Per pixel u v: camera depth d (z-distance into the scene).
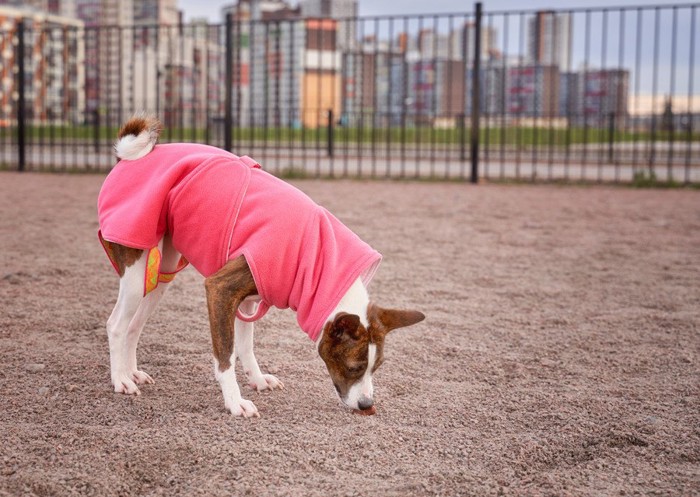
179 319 4.49
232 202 3.14
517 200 10.52
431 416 3.22
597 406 3.37
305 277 3.08
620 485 2.63
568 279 5.82
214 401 3.31
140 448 2.77
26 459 2.68
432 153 13.25
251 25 15.18
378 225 8.08
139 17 116.88
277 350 4.06
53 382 3.45
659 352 4.12
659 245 7.29
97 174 13.59
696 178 14.15
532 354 4.09
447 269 6.06
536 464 2.81
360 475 2.65
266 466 2.68
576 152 19.66
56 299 4.83
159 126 3.41
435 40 14.51
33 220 7.97
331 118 17.16
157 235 3.24
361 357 2.99
